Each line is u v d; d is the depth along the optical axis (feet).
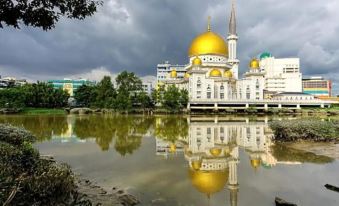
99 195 40.04
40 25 29.01
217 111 308.40
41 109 298.56
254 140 100.07
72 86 532.73
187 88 352.49
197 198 39.47
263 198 39.40
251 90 347.36
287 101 327.88
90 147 84.07
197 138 105.81
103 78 327.47
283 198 39.17
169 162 63.72
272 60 573.33
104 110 315.78
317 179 48.60
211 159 67.31
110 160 65.72
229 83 350.02
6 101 268.41
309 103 331.98
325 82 557.74
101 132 124.36
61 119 203.72
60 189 33.60
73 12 30.14
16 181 29.58
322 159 65.16
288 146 84.33
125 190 43.09
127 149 81.05
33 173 37.17
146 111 312.29
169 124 168.66
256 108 310.65
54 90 322.34
